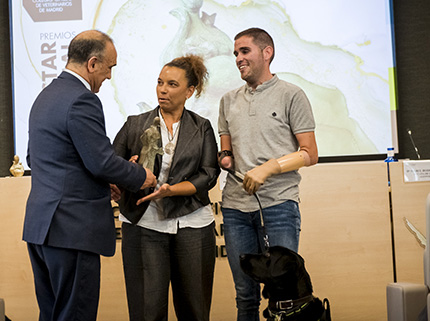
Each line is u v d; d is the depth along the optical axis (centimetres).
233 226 256
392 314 200
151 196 239
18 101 414
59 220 213
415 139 411
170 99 252
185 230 250
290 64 407
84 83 228
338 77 406
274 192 249
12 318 339
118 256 337
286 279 212
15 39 414
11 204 341
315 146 251
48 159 217
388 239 333
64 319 214
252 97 256
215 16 409
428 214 204
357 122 405
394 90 405
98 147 216
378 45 405
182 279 251
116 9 411
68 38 413
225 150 264
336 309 331
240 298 256
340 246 333
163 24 410
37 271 226
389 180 338
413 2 413
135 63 411
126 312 336
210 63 407
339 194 334
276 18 407
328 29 406
